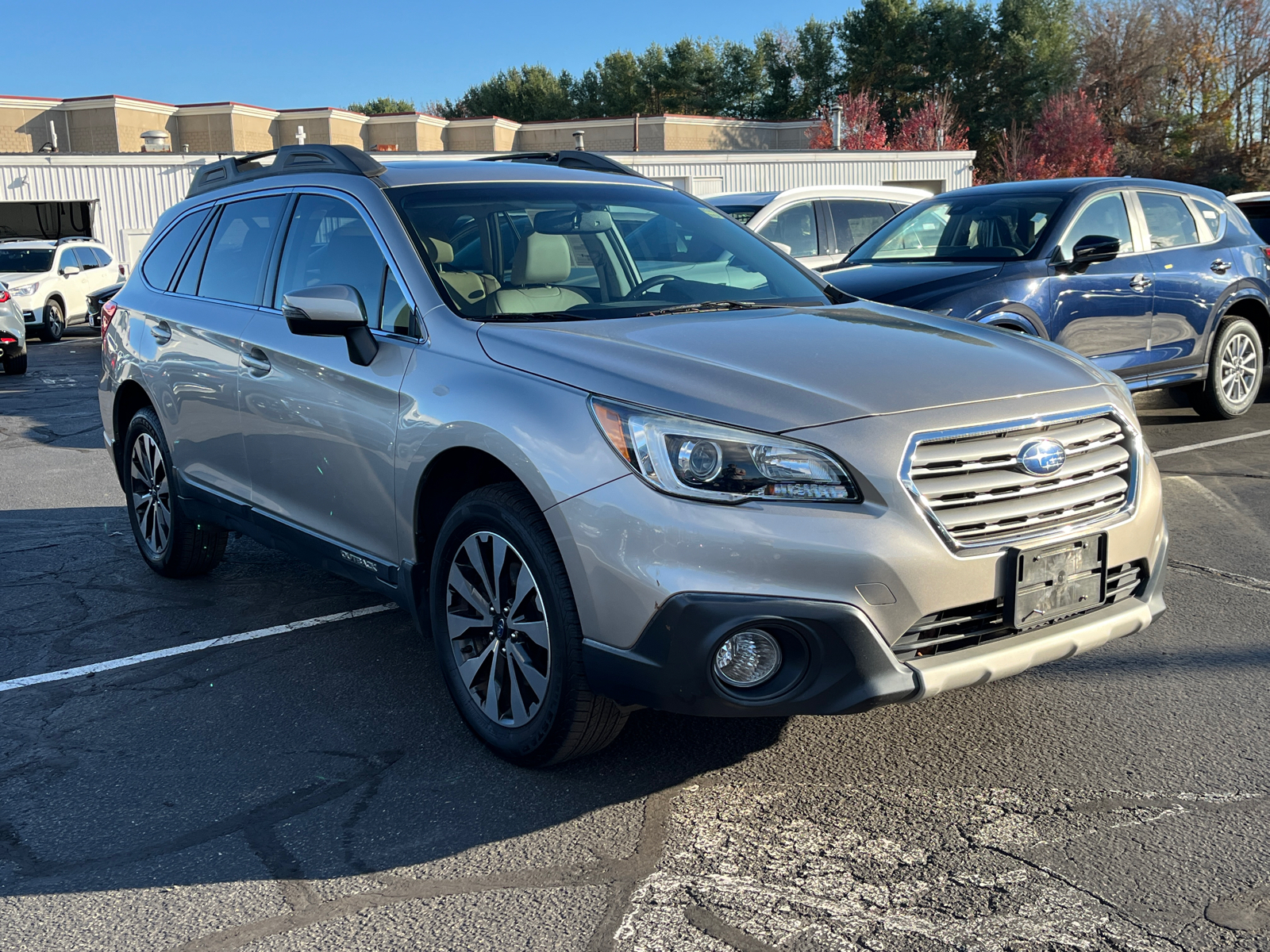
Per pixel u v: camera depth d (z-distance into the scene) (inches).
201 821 115.7
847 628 104.8
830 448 106.5
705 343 125.3
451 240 145.9
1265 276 337.7
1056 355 131.8
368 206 151.6
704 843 109.0
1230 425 332.2
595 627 111.2
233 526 177.3
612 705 118.0
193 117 1925.4
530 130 2209.6
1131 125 2409.0
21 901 101.2
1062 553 115.7
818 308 149.8
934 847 107.0
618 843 109.3
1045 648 115.3
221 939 94.7
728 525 105.0
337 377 144.0
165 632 175.6
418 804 118.4
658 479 107.3
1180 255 315.0
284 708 145.3
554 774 124.5
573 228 153.7
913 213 327.6
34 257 805.9
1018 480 113.2
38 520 254.2
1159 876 100.7
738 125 2203.5
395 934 95.0
